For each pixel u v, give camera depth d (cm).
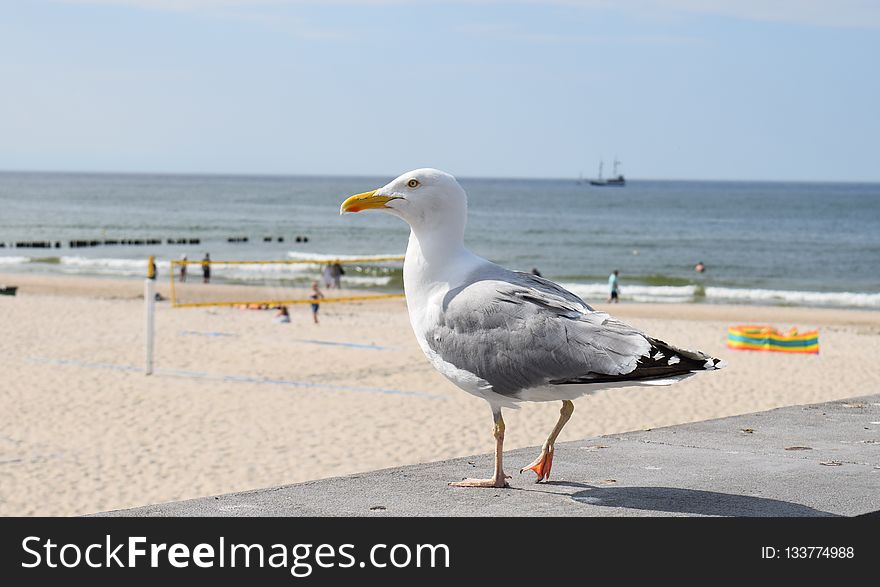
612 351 359
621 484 403
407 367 1633
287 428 1168
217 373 1546
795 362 1809
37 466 987
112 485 921
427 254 411
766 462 437
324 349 1828
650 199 16100
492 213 11044
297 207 12175
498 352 381
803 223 9688
